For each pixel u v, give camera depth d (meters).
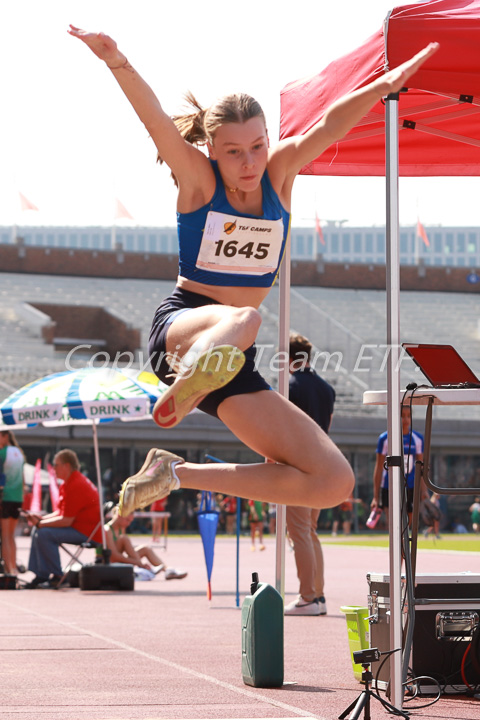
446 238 180.00
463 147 6.70
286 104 5.77
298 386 8.92
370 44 4.90
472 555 22.19
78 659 6.17
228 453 45.53
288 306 5.85
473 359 61.59
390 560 4.31
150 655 6.37
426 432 4.82
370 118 6.05
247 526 44.81
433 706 4.62
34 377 53.84
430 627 5.04
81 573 12.32
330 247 179.50
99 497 13.05
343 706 4.57
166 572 14.27
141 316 60.94
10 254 62.16
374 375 57.31
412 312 65.44
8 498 14.37
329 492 3.51
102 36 3.46
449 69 4.62
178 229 3.82
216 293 3.80
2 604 10.27
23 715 4.32
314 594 9.00
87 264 63.12
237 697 4.83
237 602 9.92
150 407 12.22
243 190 3.70
